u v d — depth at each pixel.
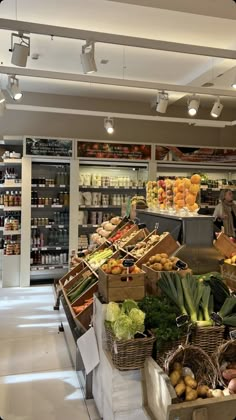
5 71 3.91
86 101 6.88
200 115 7.52
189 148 6.75
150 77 5.73
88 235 6.72
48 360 3.40
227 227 5.75
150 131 7.24
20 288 5.98
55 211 6.68
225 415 1.74
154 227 3.84
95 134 6.94
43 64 5.17
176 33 4.26
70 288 4.02
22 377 3.08
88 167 6.82
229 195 5.82
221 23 4.01
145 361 2.15
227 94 4.68
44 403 2.70
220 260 3.08
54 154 6.08
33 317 4.57
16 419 2.49
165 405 1.84
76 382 3.01
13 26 2.99
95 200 6.62
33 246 6.29
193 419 1.69
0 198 6.32
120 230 4.59
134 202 4.77
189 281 2.50
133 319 2.17
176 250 3.03
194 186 3.44
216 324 2.23
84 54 3.24
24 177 5.98
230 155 6.98
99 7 3.66
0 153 6.57
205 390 1.85
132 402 2.18
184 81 5.81
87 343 2.75
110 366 2.21
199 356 2.01
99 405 2.55
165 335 2.11
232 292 2.65
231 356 2.08
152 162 6.54
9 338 3.90
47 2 3.56
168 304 2.36
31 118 6.61
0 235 6.68
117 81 4.25
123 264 2.58
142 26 4.08
